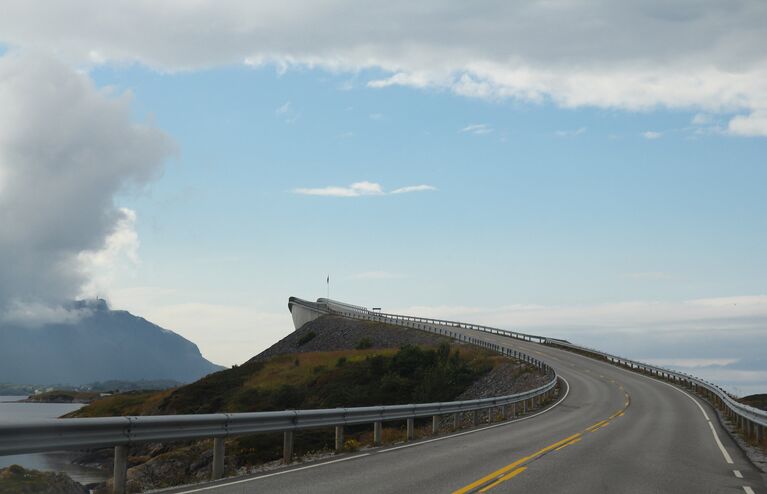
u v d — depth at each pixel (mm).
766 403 38438
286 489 11516
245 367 78000
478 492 11477
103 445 10742
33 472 13547
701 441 22703
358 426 42250
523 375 58250
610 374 65250
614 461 16297
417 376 63531
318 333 117125
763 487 13461
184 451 23281
